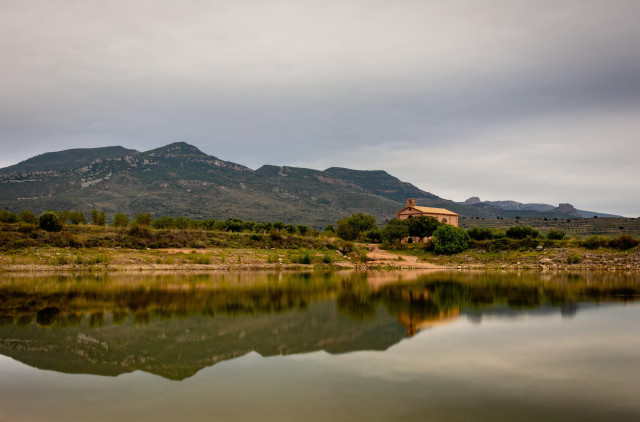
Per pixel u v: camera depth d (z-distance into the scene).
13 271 67.56
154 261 80.12
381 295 48.25
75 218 99.19
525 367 22.00
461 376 20.62
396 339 27.84
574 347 25.92
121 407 17.08
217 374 20.88
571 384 19.64
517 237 107.75
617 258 85.38
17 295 45.47
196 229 109.00
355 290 52.66
